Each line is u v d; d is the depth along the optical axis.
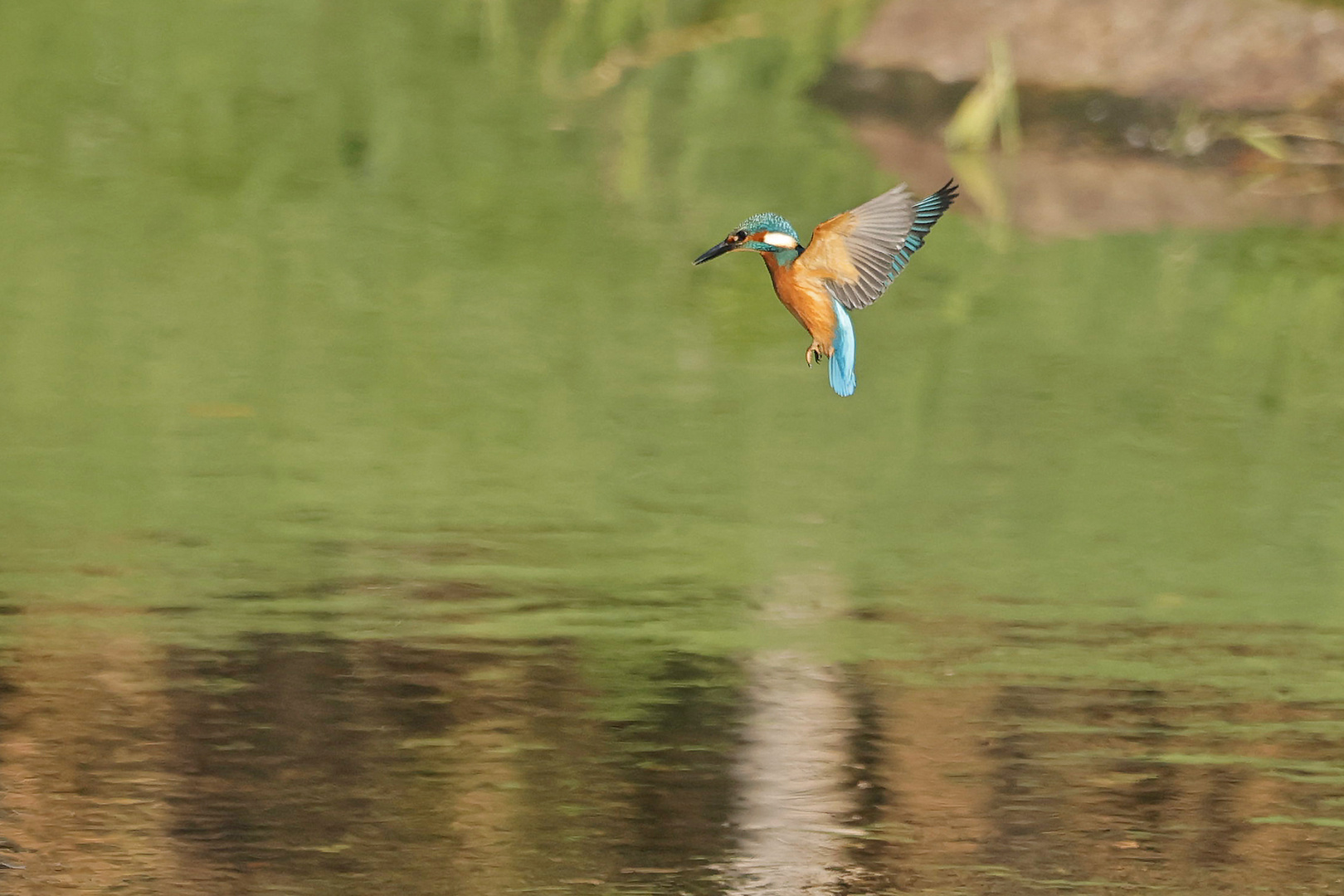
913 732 8.83
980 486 12.41
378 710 8.91
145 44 23.88
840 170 21.20
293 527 11.33
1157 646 9.96
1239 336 15.91
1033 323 16.11
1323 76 22.55
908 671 9.55
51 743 8.41
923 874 7.51
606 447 12.91
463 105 22.80
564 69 24.86
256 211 18.36
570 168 20.67
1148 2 23.38
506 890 7.30
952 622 10.23
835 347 7.89
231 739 8.55
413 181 19.75
